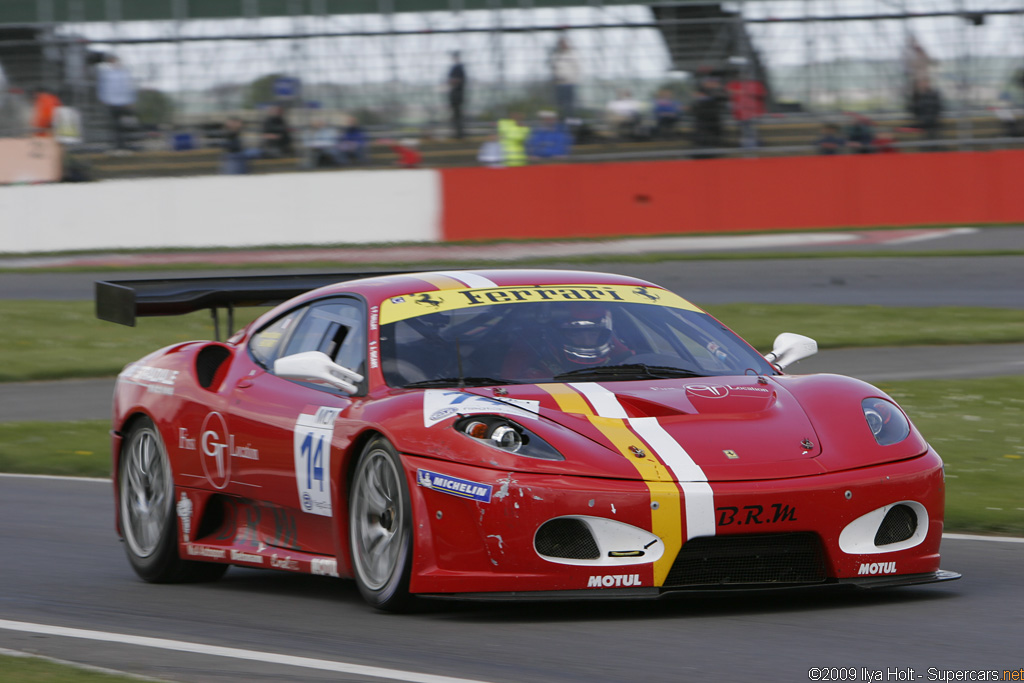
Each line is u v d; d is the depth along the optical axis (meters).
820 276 61.66
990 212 76.50
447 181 77.50
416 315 16.14
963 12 79.25
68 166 82.50
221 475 17.06
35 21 85.25
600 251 71.06
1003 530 20.05
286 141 82.38
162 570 17.94
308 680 10.89
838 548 13.19
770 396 14.80
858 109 80.25
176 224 78.12
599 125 80.88
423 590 13.30
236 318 56.59
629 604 14.21
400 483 13.56
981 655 11.65
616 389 14.64
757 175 77.00
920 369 39.81
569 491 12.76
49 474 28.95
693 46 80.62
